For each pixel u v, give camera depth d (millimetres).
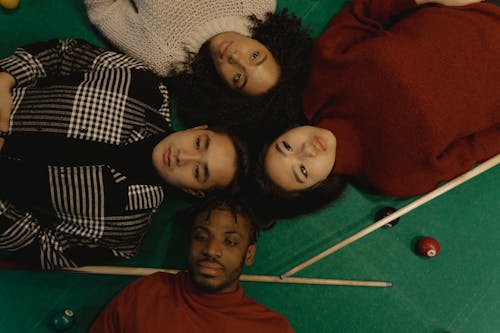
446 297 1467
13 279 1311
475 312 1463
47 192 1189
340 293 1448
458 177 1406
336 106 1395
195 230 1161
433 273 1479
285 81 1390
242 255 1161
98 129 1201
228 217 1155
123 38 1365
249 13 1412
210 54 1385
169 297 1192
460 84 1287
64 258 1239
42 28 1397
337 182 1399
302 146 1216
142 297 1189
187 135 1198
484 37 1294
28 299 1311
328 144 1234
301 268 1389
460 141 1393
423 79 1285
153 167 1263
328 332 1425
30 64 1219
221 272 1123
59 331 1304
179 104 1452
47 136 1174
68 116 1180
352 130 1379
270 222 1432
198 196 1283
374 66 1314
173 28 1336
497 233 1504
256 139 1395
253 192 1316
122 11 1378
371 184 1428
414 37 1324
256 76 1308
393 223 1446
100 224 1227
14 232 1177
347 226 1479
